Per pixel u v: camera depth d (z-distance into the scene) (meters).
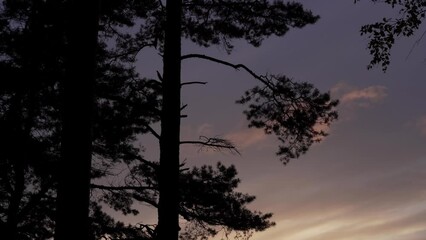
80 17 6.72
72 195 6.03
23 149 11.68
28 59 12.15
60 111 12.34
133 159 13.25
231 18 12.93
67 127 6.27
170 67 10.91
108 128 12.52
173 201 10.15
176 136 10.49
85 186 6.12
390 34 10.51
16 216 11.96
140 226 12.11
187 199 12.78
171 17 11.29
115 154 13.07
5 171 11.75
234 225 12.75
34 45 12.18
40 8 12.49
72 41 6.67
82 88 6.41
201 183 13.08
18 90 11.88
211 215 12.80
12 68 11.88
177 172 10.35
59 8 12.50
